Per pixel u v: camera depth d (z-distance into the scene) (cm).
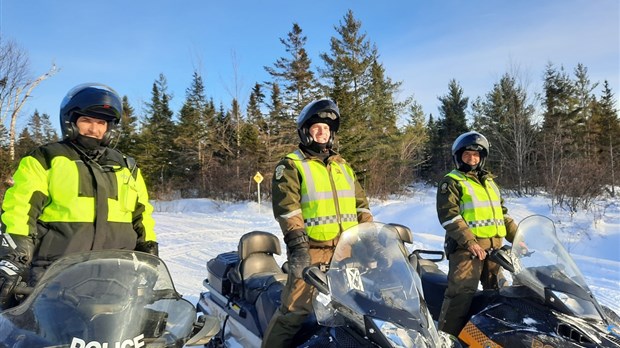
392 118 3553
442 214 419
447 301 407
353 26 3391
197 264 823
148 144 3678
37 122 5909
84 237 257
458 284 402
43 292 197
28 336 183
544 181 1719
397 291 264
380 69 3506
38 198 245
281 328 309
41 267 248
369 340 254
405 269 277
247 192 2659
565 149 2334
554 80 3844
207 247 1016
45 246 251
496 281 435
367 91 3447
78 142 271
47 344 179
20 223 232
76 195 258
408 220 1449
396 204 1706
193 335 227
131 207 283
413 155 3888
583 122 3428
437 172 4006
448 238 421
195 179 3328
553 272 347
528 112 2655
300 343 315
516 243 369
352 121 2588
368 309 256
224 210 2328
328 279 272
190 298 588
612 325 314
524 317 342
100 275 205
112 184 273
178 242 1093
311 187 311
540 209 1377
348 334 267
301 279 296
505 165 2547
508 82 2769
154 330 205
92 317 190
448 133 4525
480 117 4003
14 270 212
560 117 2981
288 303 300
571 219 1219
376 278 269
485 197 431
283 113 3081
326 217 312
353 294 265
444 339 271
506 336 338
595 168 1445
